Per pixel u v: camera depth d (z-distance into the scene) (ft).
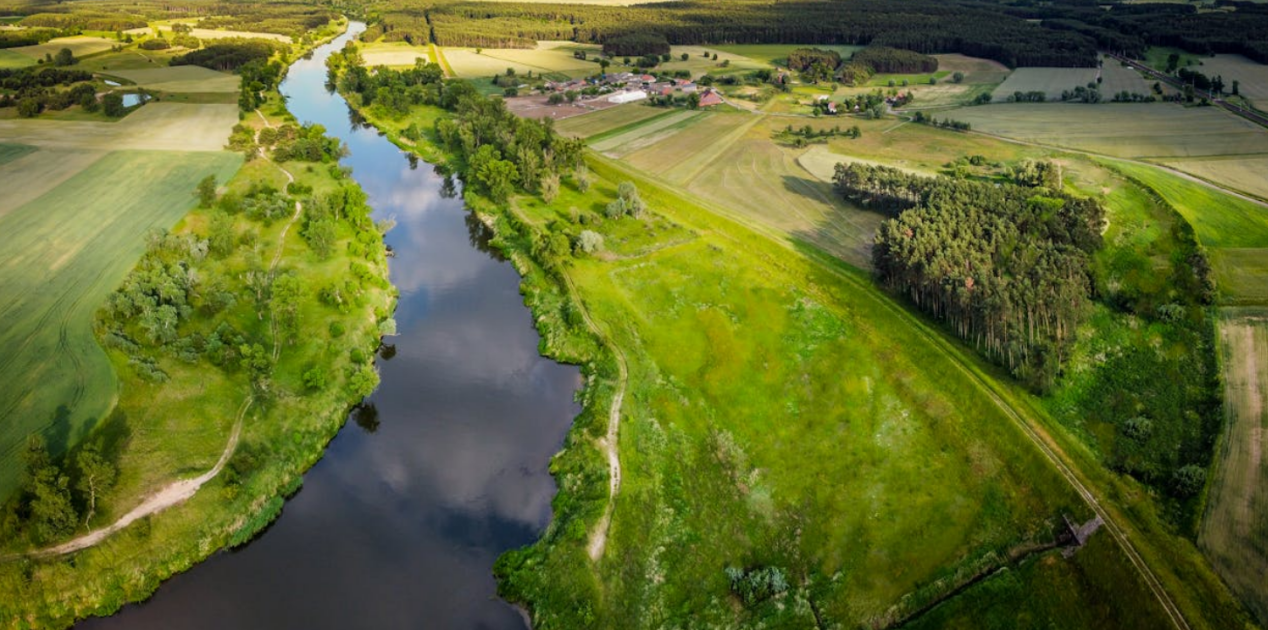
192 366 345.10
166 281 389.39
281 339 375.45
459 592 257.75
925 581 255.29
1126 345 369.71
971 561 261.24
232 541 275.80
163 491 281.33
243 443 309.01
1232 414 314.55
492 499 298.76
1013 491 286.66
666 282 448.65
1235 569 246.06
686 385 358.64
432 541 278.87
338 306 408.05
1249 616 230.68
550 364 389.19
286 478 303.89
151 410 316.60
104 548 258.37
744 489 296.92
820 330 394.93
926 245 411.34
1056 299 360.89
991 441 309.22
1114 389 340.59
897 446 313.94
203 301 391.24
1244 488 276.82
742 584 253.44
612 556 265.34
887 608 246.27
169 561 263.90
